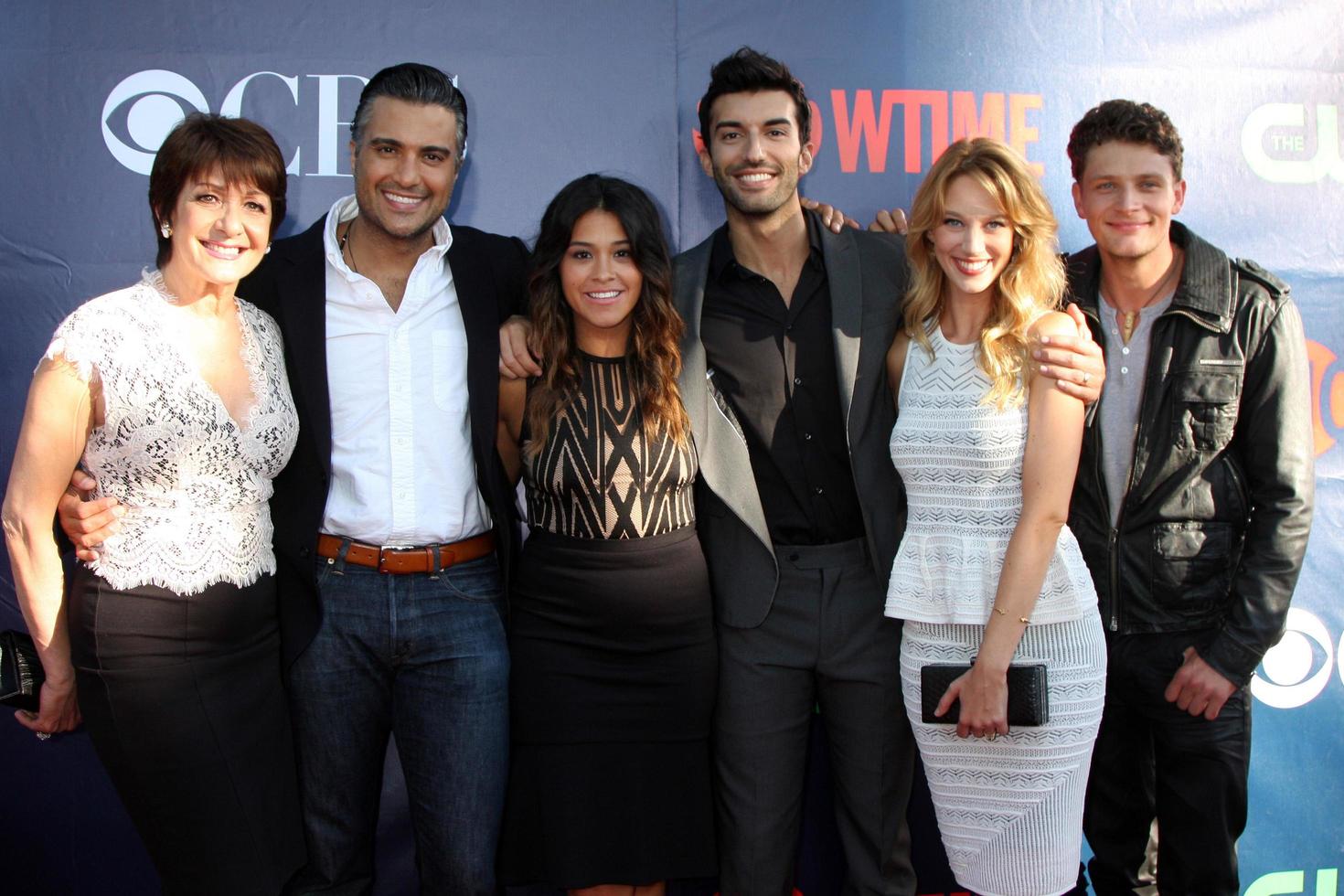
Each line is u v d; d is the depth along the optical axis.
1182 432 2.17
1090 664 2.00
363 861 2.23
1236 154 2.73
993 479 1.97
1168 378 2.18
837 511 2.26
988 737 1.99
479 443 2.10
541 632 2.16
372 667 2.14
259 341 2.03
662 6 2.66
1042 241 1.99
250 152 1.89
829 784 2.74
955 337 2.06
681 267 2.33
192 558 1.89
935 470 2.02
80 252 2.56
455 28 2.63
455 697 2.13
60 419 1.81
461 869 2.14
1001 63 2.71
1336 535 2.75
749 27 2.67
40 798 2.62
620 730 2.16
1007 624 1.93
